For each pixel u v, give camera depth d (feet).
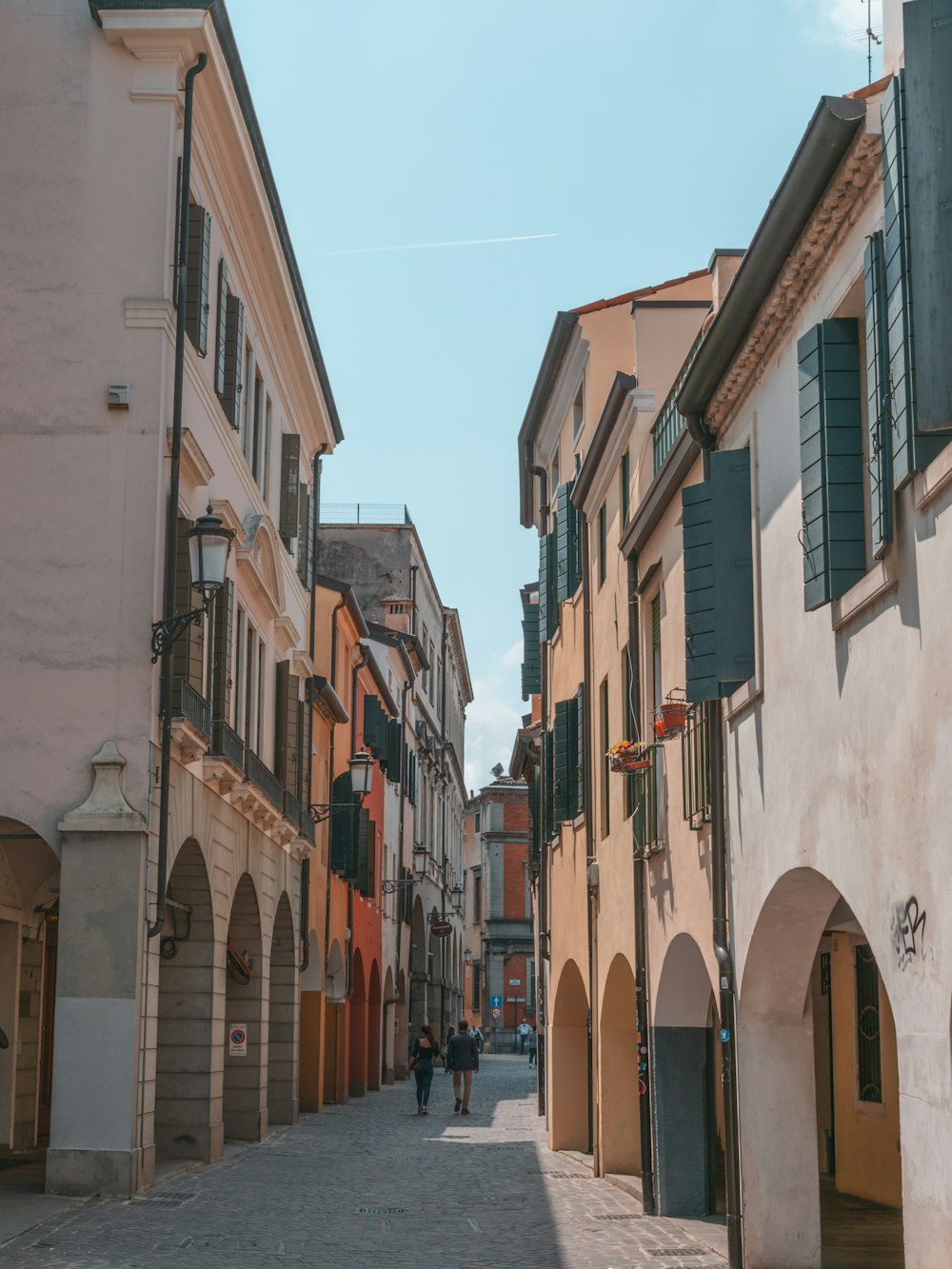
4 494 56.59
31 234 57.98
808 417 32.04
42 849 63.93
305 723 92.48
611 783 64.18
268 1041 82.33
